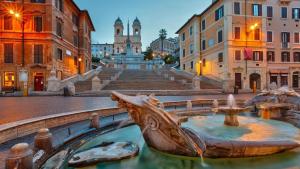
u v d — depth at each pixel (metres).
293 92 13.56
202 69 45.78
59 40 33.03
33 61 30.36
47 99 18.83
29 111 11.02
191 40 49.09
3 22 29.91
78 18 43.34
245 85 35.66
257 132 8.20
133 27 109.69
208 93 28.62
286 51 38.19
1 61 29.75
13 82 29.98
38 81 30.52
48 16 30.66
